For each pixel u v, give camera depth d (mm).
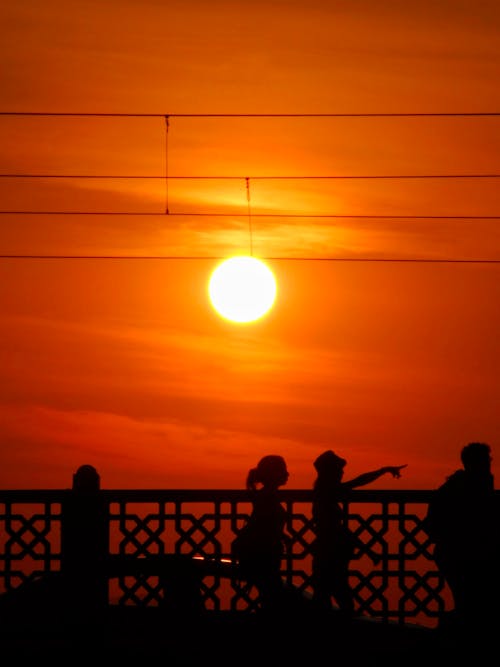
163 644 34031
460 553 31172
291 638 34500
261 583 34562
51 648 33500
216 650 33344
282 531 34844
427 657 31938
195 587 35625
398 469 35625
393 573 35625
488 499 31609
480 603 31078
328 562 35000
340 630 34625
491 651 30938
